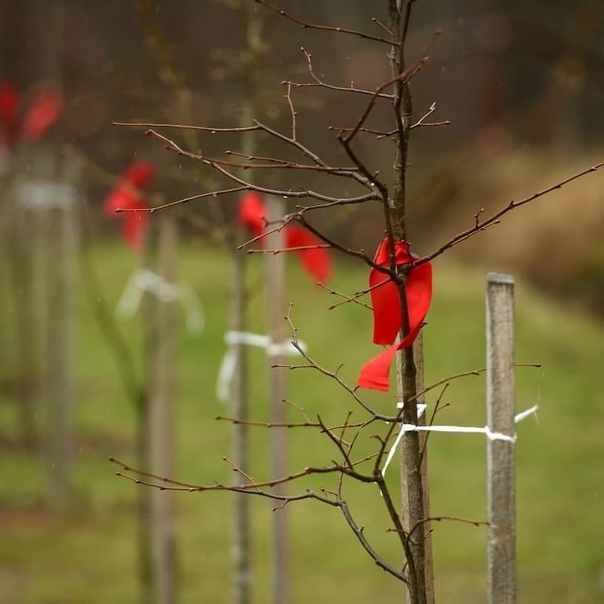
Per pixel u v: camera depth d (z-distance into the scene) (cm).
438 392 1800
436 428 410
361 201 395
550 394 1853
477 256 2956
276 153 1066
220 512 1342
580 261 2817
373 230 2681
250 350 1888
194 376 1902
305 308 2130
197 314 2122
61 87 1641
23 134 1330
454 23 1470
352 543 1239
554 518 1335
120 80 893
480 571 1158
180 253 2533
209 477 1462
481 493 1409
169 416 990
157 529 998
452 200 3078
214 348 2023
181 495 1399
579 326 2253
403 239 399
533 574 1158
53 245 1287
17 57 2181
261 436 1641
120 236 2802
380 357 387
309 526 1295
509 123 3281
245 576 775
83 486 1406
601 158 3141
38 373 1803
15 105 1328
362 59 1903
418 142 3709
